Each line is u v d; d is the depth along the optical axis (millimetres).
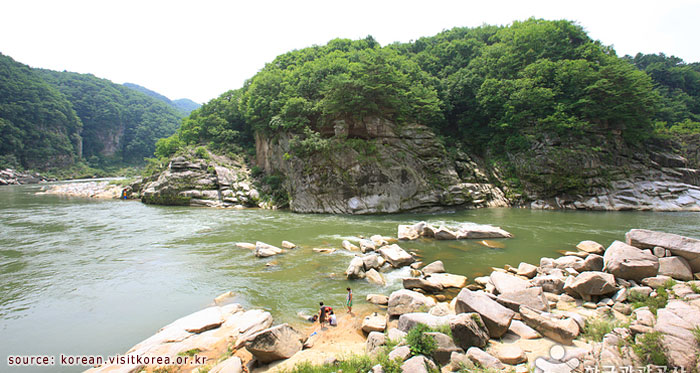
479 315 9883
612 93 46031
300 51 75062
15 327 12695
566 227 30781
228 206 50375
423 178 45781
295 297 15023
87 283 17141
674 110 69875
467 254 21906
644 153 48938
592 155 45781
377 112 46656
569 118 46312
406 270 18844
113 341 11633
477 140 55500
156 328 12555
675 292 11641
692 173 47562
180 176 52812
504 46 58688
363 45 72000
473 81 55969
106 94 188000
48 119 131750
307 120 48531
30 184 98562
